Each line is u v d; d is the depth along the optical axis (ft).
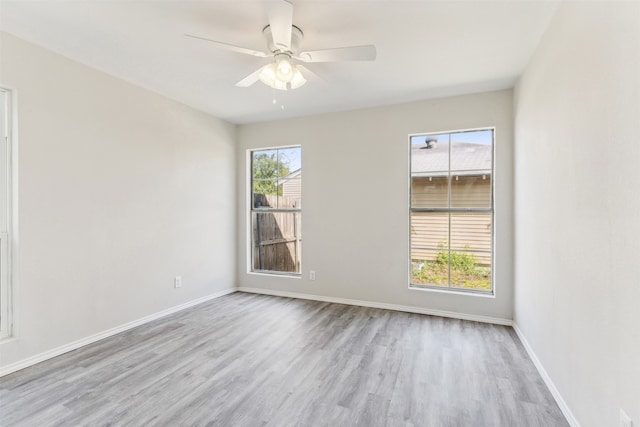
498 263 10.90
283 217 14.74
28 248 7.89
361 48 6.59
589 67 5.09
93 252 9.34
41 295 8.14
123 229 10.19
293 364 8.02
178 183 12.21
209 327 10.52
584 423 5.29
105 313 9.66
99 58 8.72
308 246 13.84
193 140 12.87
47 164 8.26
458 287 11.77
